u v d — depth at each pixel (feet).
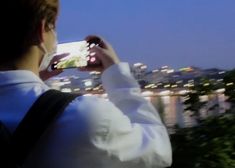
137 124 4.78
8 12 4.51
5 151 4.13
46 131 4.32
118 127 4.44
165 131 4.96
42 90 4.53
